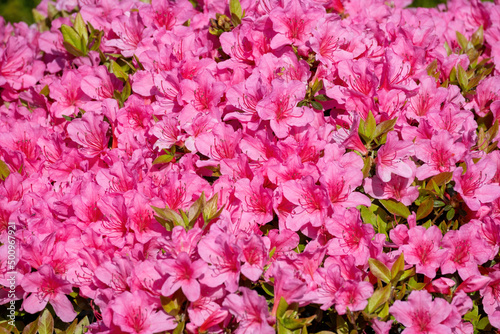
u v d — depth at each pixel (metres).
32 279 0.92
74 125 1.00
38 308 0.92
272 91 0.95
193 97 1.00
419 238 0.91
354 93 0.98
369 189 0.95
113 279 0.91
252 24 1.02
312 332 0.93
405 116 0.99
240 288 0.87
